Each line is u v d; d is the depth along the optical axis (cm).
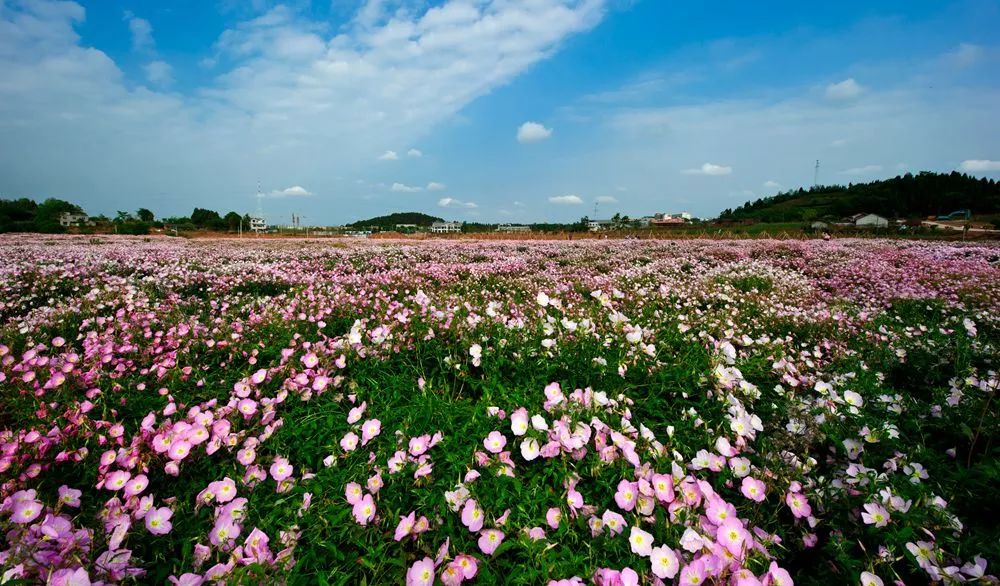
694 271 1130
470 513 190
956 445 272
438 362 352
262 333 436
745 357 417
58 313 532
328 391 319
